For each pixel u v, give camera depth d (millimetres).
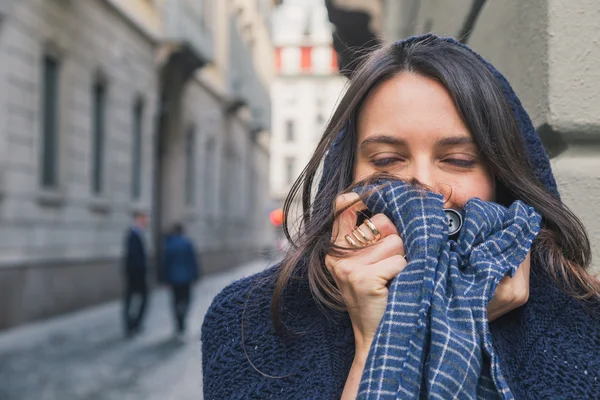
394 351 964
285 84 62000
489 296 986
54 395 6738
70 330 11117
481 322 968
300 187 1239
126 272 10938
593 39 1437
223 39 26594
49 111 12531
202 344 1271
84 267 13539
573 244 1148
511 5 1729
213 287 19812
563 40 1446
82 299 13438
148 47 17875
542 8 1496
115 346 9828
